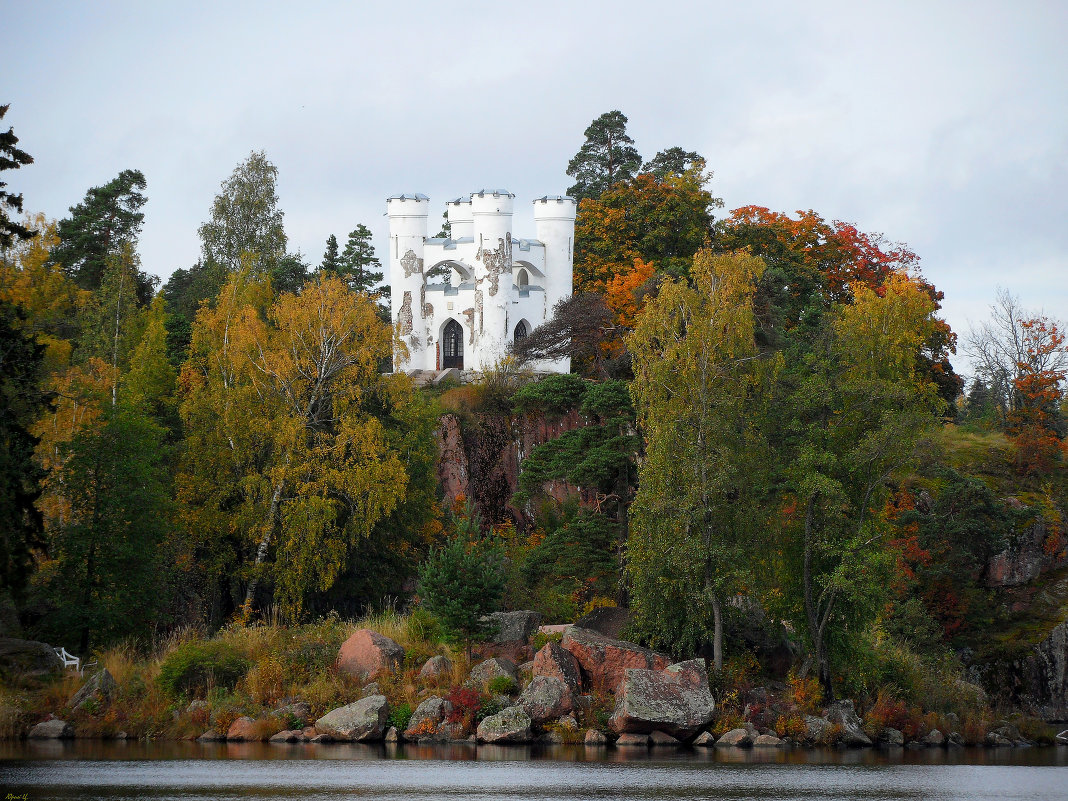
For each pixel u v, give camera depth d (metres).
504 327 83.75
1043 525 73.06
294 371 60.00
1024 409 87.44
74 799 29.61
